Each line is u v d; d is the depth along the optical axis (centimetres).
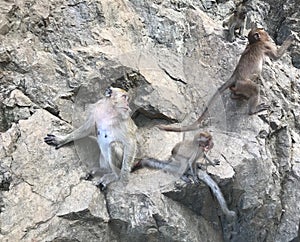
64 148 239
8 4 284
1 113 257
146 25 322
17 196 223
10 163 232
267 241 274
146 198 231
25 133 241
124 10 318
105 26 306
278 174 273
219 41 315
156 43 314
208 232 255
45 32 291
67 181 229
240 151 258
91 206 222
